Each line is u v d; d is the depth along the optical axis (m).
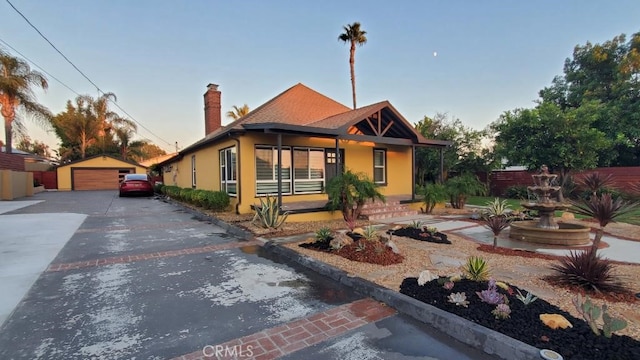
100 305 3.52
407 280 3.92
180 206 14.05
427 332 2.89
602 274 3.63
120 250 6.12
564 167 13.77
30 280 4.36
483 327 2.68
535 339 2.46
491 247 5.87
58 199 17.34
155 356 2.51
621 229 7.95
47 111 20.55
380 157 14.05
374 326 3.02
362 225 8.84
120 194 19.09
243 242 6.83
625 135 16.30
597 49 19.12
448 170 18.34
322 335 2.84
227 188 11.74
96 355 2.53
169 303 3.57
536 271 4.43
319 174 12.02
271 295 3.81
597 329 2.48
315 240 6.43
